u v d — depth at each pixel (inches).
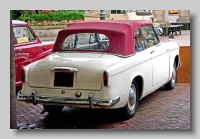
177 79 379.9
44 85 245.0
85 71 234.7
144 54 276.5
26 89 251.8
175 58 353.4
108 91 230.2
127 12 678.5
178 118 261.0
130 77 251.3
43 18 700.7
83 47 266.8
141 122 253.9
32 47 354.9
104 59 245.9
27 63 349.1
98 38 263.3
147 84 280.1
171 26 745.0
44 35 692.1
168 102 303.7
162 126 244.8
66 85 238.5
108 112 282.5
